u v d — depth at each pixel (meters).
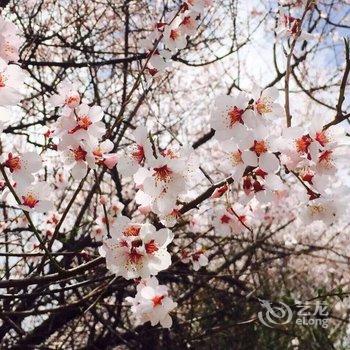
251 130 1.88
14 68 1.69
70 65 4.23
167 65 2.70
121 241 1.99
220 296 6.34
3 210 3.78
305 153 1.89
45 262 2.56
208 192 2.07
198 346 6.43
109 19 5.41
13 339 4.97
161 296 2.60
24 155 2.10
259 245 6.15
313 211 2.29
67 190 4.84
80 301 2.57
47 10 5.01
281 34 2.75
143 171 1.98
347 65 1.88
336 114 1.88
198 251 3.44
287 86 2.06
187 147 2.05
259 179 2.06
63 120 2.13
